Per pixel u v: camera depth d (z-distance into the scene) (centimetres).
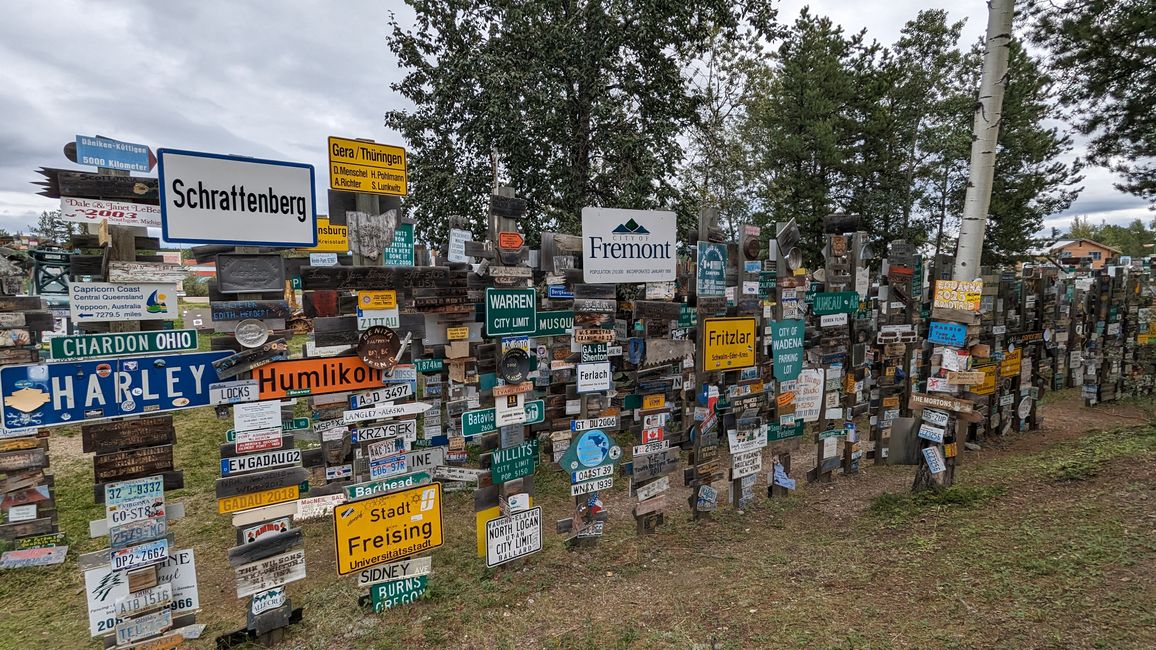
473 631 395
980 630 328
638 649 354
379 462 455
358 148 406
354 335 418
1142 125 892
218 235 357
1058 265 1401
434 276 446
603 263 519
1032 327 905
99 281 344
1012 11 533
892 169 2733
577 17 1335
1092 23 809
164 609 364
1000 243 2478
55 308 757
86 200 334
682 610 399
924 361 849
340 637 394
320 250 758
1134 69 823
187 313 363
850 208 2692
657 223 550
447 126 1453
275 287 383
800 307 633
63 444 912
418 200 1451
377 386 428
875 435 781
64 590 505
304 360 400
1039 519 466
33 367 317
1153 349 1153
